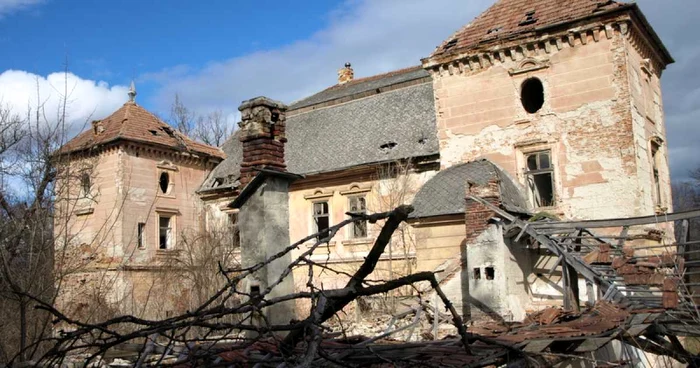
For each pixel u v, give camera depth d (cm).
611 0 2023
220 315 554
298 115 3231
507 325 1025
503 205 1636
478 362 659
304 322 541
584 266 1462
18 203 1090
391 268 2361
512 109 2183
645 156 2083
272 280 1189
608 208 1981
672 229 2352
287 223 1261
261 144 1288
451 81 2316
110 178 3006
